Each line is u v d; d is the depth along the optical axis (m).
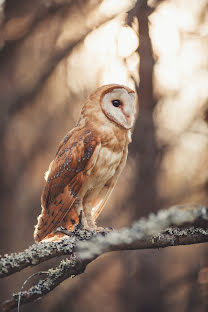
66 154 7.09
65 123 7.89
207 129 7.83
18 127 7.85
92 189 7.10
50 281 6.84
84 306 8.03
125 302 8.06
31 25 7.82
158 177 7.94
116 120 7.09
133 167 7.93
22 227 7.83
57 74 7.83
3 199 7.83
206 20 7.77
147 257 8.06
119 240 6.75
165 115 7.88
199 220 6.72
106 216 8.00
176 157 7.94
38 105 7.85
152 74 7.71
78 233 6.90
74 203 7.09
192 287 7.96
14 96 7.82
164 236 6.87
